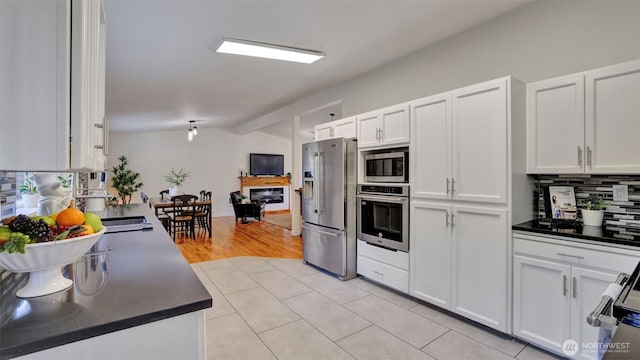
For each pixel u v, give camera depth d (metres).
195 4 2.29
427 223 2.79
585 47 2.32
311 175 4.11
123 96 4.69
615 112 1.98
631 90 1.93
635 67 1.91
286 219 8.59
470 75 3.00
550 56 2.49
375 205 3.37
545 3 2.51
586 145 2.10
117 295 0.95
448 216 2.62
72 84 0.83
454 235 2.57
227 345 2.28
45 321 0.79
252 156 9.93
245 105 5.98
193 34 2.77
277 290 3.33
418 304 2.92
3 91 0.79
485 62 2.88
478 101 2.42
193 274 1.15
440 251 2.69
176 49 3.05
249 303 3.00
